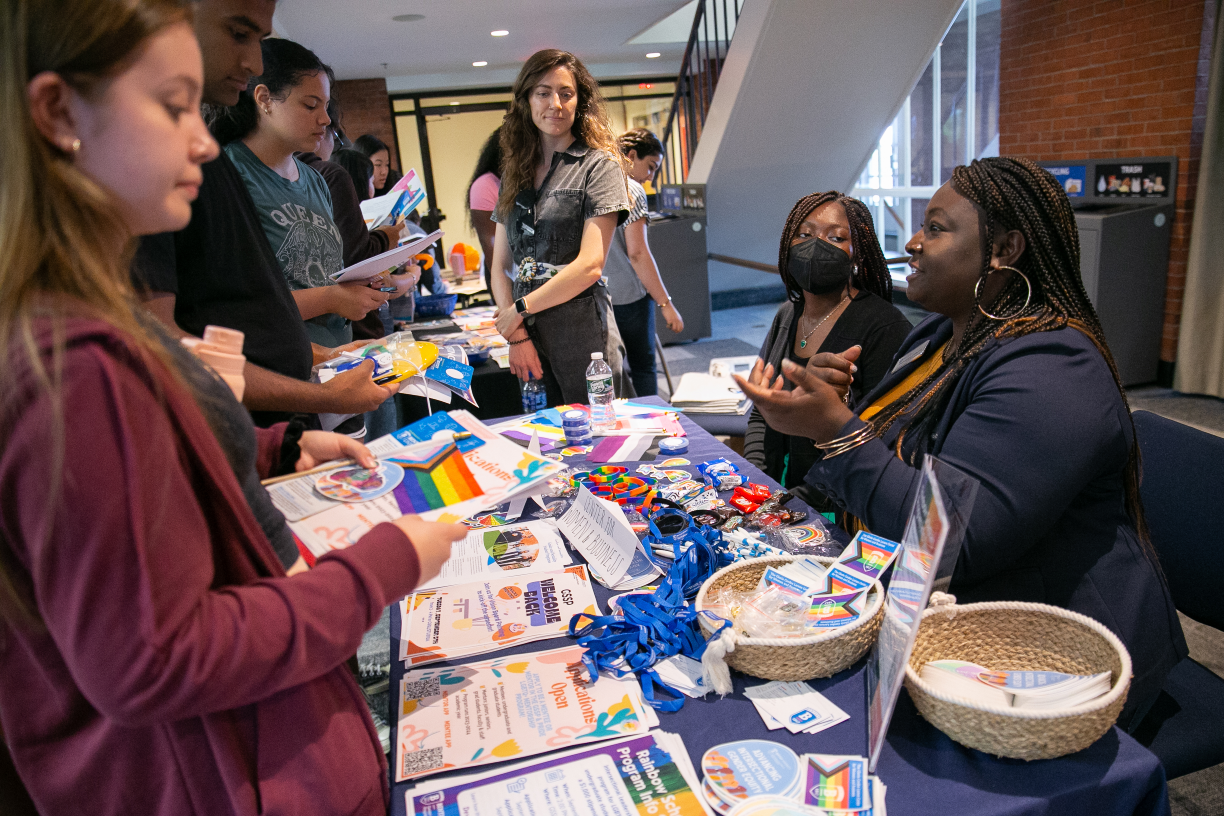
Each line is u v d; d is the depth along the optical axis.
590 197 2.46
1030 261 1.22
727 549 1.37
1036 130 5.12
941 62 6.79
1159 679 1.17
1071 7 4.68
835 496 1.27
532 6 6.25
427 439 1.11
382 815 0.84
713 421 2.56
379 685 1.12
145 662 0.57
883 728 0.83
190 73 0.62
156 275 1.24
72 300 0.59
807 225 1.93
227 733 0.71
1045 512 1.08
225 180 1.42
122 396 0.57
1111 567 1.17
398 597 0.73
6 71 0.55
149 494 0.58
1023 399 1.10
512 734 0.95
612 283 3.59
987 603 1.00
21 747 0.70
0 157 0.56
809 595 1.08
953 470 0.93
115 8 0.55
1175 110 4.15
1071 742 0.83
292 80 1.80
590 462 1.89
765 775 0.86
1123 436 1.13
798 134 5.98
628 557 1.33
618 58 9.96
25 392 0.54
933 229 1.27
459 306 5.41
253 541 0.70
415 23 6.53
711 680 1.00
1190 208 4.18
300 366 1.56
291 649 0.64
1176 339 4.37
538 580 1.33
